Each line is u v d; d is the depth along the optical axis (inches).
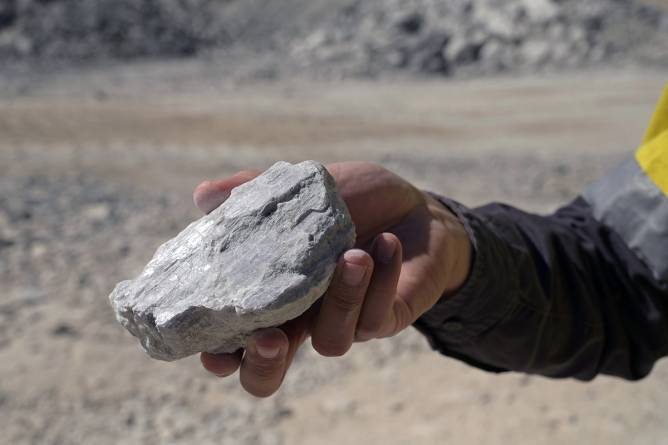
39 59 745.0
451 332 57.3
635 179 66.1
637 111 573.0
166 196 303.3
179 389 165.3
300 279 45.9
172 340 48.1
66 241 242.4
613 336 63.4
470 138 465.7
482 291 55.3
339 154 403.5
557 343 61.1
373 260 45.0
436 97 641.0
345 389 167.2
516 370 61.8
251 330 47.4
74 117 455.5
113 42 807.1
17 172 326.6
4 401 157.3
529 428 151.6
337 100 603.2
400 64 808.9
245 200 51.5
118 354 178.1
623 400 162.7
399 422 154.2
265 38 964.6
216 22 998.4
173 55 836.0
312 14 997.8
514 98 636.1
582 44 849.5
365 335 46.3
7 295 201.6
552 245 62.0
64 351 177.3
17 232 244.7
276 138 434.0
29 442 145.0
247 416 155.8
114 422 152.6
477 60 842.8
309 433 150.6
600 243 65.6
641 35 871.7
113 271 221.1
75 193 297.3
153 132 431.2
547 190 335.6
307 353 182.5
